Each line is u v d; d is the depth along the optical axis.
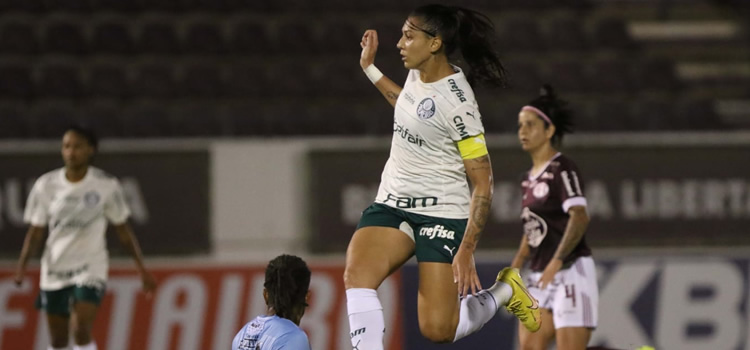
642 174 33.84
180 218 33.00
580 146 33.69
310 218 33.16
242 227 33.06
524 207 21.30
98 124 41.69
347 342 31.52
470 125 15.52
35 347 30.61
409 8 52.28
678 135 34.09
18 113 42.22
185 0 51.72
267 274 16.52
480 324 17.17
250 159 33.25
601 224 33.66
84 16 50.56
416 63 15.83
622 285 32.09
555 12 53.72
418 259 16.09
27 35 48.25
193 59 48.09
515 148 33.34
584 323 20.48
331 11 51.84
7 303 30.69
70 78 45.78
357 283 15.73
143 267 25.95
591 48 50.81
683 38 53.91
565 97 46.94
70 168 24.95
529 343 21.09
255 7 51.75
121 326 31.12
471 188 32.97
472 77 17.19
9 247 32.03
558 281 20.77
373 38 17.92
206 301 31.53
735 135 34.31
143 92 45.47
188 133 41.50
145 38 48.75
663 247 33.84
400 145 16.19
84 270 24.80
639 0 55.84
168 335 31.28
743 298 32.44
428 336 16.08
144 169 32.97
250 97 45.66
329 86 46.19
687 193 34.00
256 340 16.05
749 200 34.16
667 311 32.19
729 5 56.03
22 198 32.12
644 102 45.78
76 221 24.83
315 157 33.31
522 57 49.56
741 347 32.31
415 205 16.08
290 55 48.59
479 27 16.45
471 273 15.25
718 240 34.00
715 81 50.97
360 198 33.31
